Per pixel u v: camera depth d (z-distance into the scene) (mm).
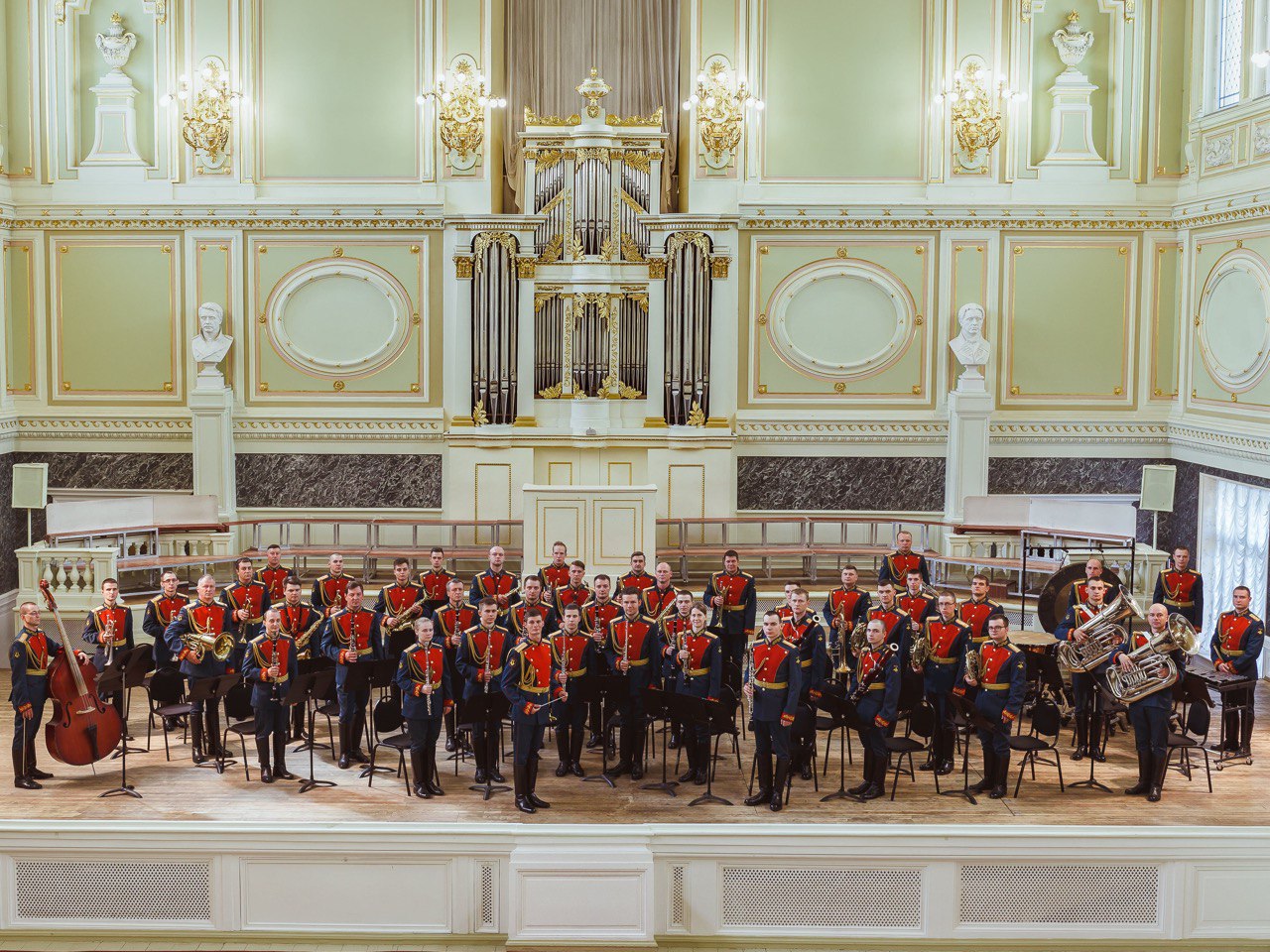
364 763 11281
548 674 10172
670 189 16859
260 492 16766
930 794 10602
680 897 8789
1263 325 14195
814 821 9953
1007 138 16328
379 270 16562
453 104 16188
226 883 8781
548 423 16625
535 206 16422
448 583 11406
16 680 10523
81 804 10211
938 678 11023
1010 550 16109
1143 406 16578
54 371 16594
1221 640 11492
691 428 16438
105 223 16406
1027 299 16469
